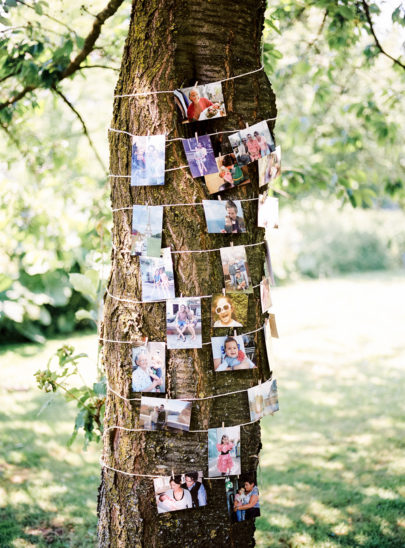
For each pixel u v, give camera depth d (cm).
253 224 193
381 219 1717
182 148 183
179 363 183
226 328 186
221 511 186
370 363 722
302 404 569
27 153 424
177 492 183
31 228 417
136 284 187
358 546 310
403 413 523
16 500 372
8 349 863
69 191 421
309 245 1620
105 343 200
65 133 526
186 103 180
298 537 322
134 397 188
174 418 182
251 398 188
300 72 408
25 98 375
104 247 307
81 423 243
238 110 187
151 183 181
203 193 183
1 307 499
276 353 800
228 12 185
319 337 889
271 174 186
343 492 374
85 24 332
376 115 405
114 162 195
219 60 185
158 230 182
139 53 185
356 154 531
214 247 184
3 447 466
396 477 390
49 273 658
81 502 371
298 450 452
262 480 399
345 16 341
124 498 191
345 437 473
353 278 1562
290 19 394
